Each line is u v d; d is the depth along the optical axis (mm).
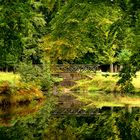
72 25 12016
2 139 14141
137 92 38031
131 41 11625
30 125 17969
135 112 23156
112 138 14227
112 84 43094
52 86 44156
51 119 20500
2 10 12633
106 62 54375
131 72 11992
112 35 11430
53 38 12844
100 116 21609
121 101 31688
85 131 16031
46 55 43031
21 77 34000
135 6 8328
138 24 9766
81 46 13586
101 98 35156
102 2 10781
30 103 29344
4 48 14438
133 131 15898
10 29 13547
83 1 11031
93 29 12375
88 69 55469
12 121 19609
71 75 50469
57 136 14812
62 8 11625
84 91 43500
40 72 40781
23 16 13023
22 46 14602
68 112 23953
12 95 28078
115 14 11320
